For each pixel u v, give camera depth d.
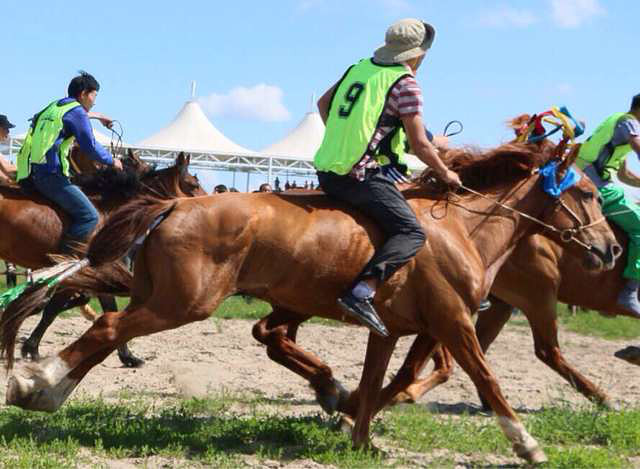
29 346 11.40
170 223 6.91
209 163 32.72
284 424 7.99
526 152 8.07
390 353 7.68
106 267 7.24
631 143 9.90
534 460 7.29
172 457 7.07
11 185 10.88
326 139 7.37
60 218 10.60
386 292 7.27
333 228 7.11
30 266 10.83
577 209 8.27
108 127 11.68
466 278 7.39
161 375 11.06
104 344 6.86
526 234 8.18
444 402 10.31
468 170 8.05
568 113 8.12
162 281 6.89
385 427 8.41
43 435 7.38
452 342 7.36
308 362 8.78
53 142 10.37
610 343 16.70
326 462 7.18
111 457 6.95
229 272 6.95
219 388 10.33
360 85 7.30
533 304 9.75
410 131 7.19
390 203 7.13
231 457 7.11
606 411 9.24
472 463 7.48
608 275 10.14
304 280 7.09
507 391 11.09
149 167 11.52
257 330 8.82
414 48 7.37
